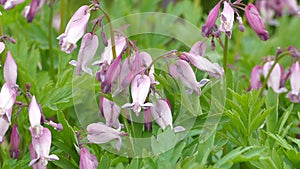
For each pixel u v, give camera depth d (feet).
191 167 1.56
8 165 1.68
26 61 2.14
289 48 2.03
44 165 1.58
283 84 2.06
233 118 1.75
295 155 1.72
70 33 1.65
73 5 2.48
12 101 1.64
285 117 1.84
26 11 1.95
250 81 2.12
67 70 1.99
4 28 2.27
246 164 1.83
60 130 1.66
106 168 1.64
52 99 1.90
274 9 2.16
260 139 1.82
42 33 2.40
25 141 1.92
